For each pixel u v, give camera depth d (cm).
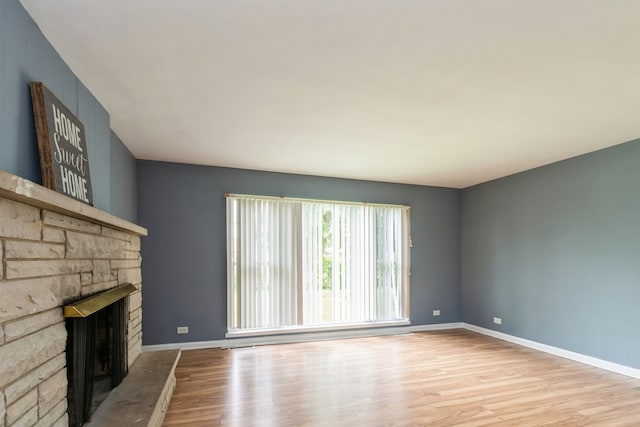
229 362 423
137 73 237
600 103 284
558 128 343
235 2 168
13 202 131
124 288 265
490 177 559
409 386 353
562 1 167
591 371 397
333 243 550
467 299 618
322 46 206
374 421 282
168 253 473
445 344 511
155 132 356
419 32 192
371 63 225
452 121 325
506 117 315
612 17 178
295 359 436
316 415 292
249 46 206
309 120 323
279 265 514
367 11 174
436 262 621
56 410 164
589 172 424
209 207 493
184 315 475
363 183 581
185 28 188
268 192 524
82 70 232
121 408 219
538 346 485
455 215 633
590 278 420
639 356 371
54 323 163
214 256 491
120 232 271
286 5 170
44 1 165
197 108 296
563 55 214
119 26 186
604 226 406
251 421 281
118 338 258
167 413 293
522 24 184
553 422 282
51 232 161
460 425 276
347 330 550
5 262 126
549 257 473
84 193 227
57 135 190
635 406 310
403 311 588
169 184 477
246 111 303
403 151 422
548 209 477
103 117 293
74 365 183
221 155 443
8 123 155
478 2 168
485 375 384
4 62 152
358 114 310
